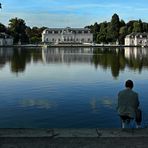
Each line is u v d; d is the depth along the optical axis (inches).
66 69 2783.0
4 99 1364.4
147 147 524.7
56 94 1480.1
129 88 681.0
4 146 528.4
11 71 2571.4
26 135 570.3
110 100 1342.3
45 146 529.7
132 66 3043.8
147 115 1074.1
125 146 528.1
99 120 1044.5
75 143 540.4
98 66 3073.3
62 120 1045.8
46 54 5393.7
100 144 536.4
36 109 1186.6
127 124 669.9
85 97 1407.5
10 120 1044.5
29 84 1800.0
